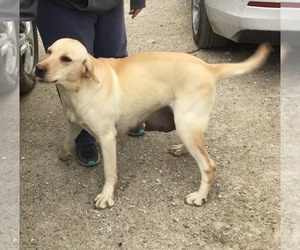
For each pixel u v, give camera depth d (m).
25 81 2.35
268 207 1.71
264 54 1.75
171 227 1.63
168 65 1.69
